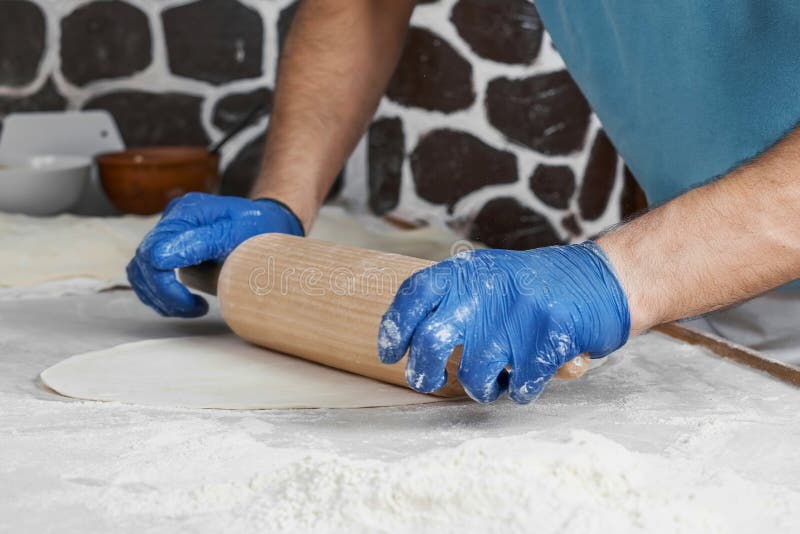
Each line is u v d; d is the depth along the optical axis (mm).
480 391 794
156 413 877
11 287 1445
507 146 2184
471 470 646
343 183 2426
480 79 2170
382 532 615
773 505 640
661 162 1270
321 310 979
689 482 664
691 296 819
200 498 671
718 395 904
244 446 769
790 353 1242
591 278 816
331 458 695
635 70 1198
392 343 800
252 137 2365
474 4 2127
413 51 2223
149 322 1238
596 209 2121
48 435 808
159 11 2279
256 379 981
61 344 1127
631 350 1061
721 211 816
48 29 2254
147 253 1101
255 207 1180
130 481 710
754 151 1136
